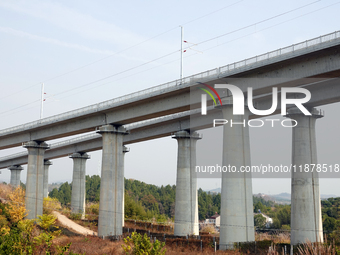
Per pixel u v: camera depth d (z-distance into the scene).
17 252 26.67
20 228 47.38
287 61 43.84
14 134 87.75
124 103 64.38
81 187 106.25
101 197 67.75
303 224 49.09
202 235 69.75
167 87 57.91
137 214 107.50
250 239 47.19
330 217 58.31
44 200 100.00
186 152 73.50
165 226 90.25
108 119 69.19
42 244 30.84
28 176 84.69
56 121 76.50
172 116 74.06
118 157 69.50
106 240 60.50
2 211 78.25
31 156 85.38
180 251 46.09
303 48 42.06
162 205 193.38
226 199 48.19
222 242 47.75
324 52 41.19
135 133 83.94
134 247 32.72
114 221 67.25
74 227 83.88
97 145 101.06
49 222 55.09
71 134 78.69
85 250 41.97
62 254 27.48
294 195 50.41
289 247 40.75
